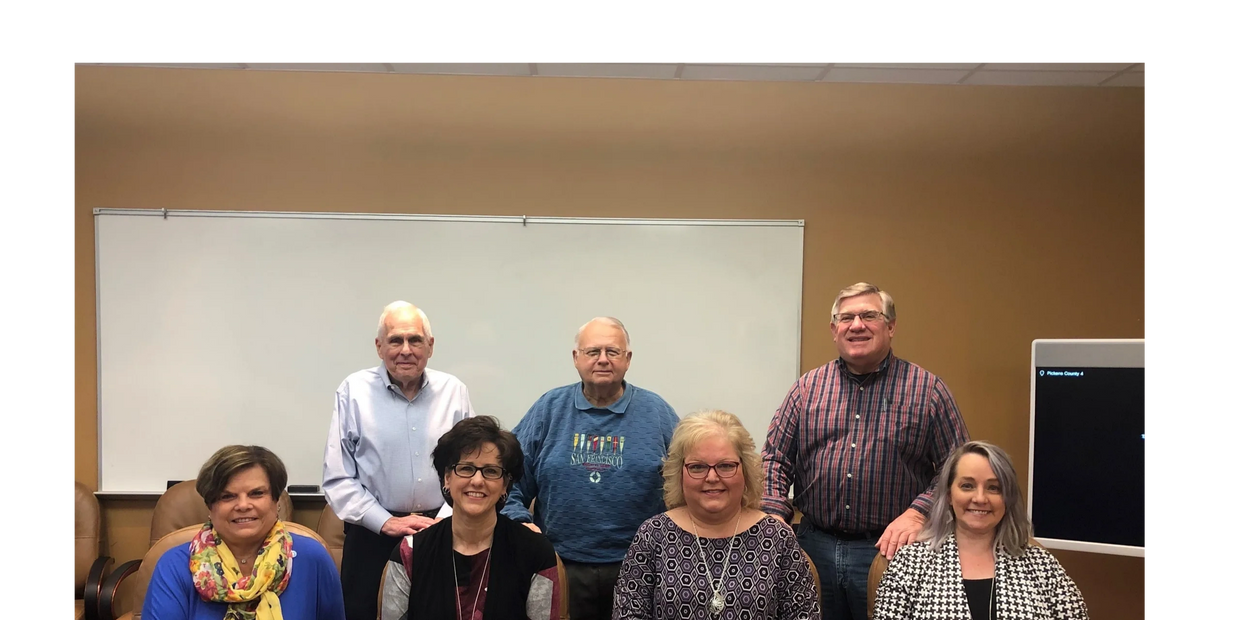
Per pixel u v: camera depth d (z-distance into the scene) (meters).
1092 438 2.86
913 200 3.39
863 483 2.36
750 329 3.34
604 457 2.44
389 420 2.62
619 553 2.41
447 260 3.32
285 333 3.29
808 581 1.91
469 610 1.80
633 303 3.34
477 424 1.85
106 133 3.28
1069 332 3.39
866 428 2.39
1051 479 2.91
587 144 3.36
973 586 2.03
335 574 1.90
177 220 3.28
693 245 3.34
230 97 3.31
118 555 3.25
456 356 3.32
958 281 3.39
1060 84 3.37
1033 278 3.40
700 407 3.34
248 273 3.29
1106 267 3.40
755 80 3.35
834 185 3.38
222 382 3.28
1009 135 3.41
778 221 3.35
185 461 3.27
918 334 3.39
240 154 3.31
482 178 3.34
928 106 3.40
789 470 2.52
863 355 2.39
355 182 3.33
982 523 2.03
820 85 3.38
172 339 3.27
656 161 3.36
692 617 1.85
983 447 2.08
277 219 3.30
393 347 2.58
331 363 3.30
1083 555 3.39
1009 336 3.39
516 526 1.88
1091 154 3.41
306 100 3.32
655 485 2.45
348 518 2.51
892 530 2.21
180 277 3.28
